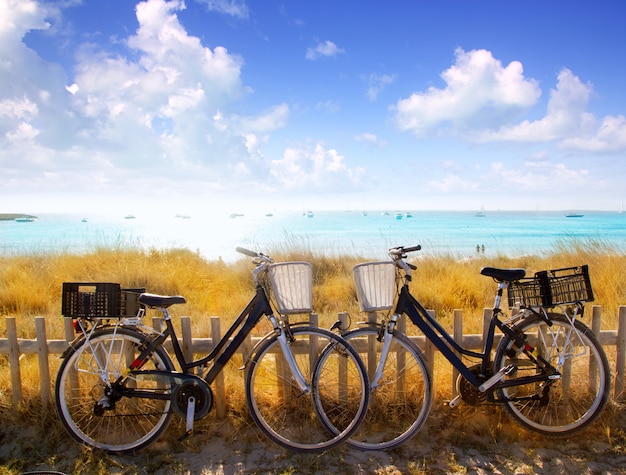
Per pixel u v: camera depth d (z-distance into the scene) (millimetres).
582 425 3121
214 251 22766
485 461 2951
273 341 3146
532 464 2908
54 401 3266
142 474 2871
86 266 9828
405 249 3182
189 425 2980
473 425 3314
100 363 3127
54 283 8086
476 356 3219
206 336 5375
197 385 3045
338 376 3412
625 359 3463
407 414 3449
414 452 3068
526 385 3432
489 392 3162
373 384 3143
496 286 7836
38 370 3773
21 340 3426
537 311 3236
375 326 3342
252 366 3109
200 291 8406
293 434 3268
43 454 3064
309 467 2916
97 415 3098
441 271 9016
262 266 3102
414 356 3168
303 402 3449
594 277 7465
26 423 3365
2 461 2992
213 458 3012
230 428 3322
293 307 3094
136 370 3100
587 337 3184
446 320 6195
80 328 3102
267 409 3467
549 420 3346
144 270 8898
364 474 2852
